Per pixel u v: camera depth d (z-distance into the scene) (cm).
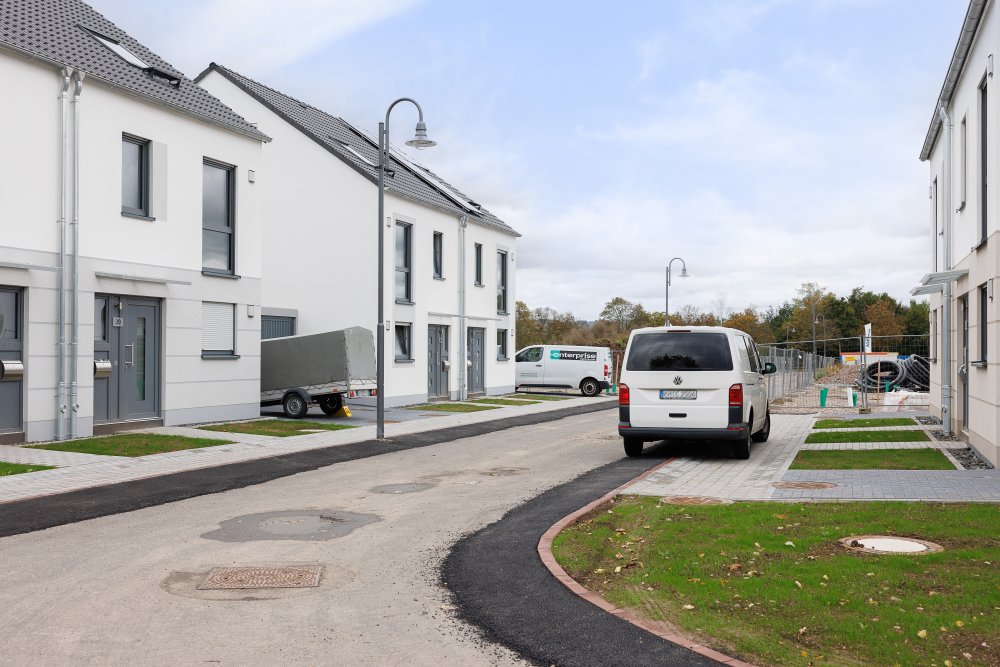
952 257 1556
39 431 1378
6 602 570
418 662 463
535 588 604
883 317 7975
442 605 567
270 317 2355
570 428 1906
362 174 2348
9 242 1333
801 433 1738
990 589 552
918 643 464
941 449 1336
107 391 1543
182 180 1697
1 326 1331
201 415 1752
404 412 2255
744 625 504
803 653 457
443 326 2759
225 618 538
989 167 1130
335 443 1512
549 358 3366
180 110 1670
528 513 890
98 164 1494
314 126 2584
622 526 809
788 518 802
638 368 1333
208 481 1097
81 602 570
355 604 570
